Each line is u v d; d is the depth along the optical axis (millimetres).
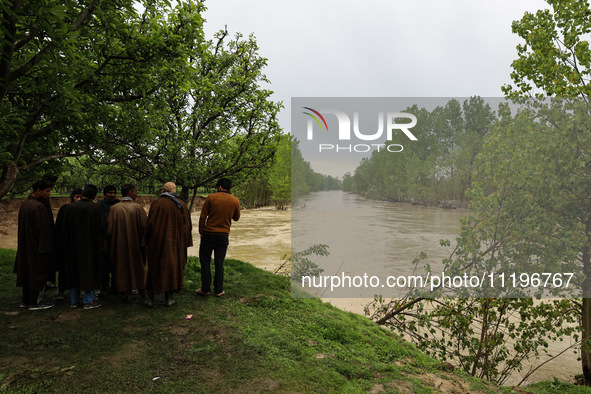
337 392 3299
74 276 4770
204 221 5625
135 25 5105
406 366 4531
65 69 3844
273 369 3566
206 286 5598
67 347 3730
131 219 4992
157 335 4133
